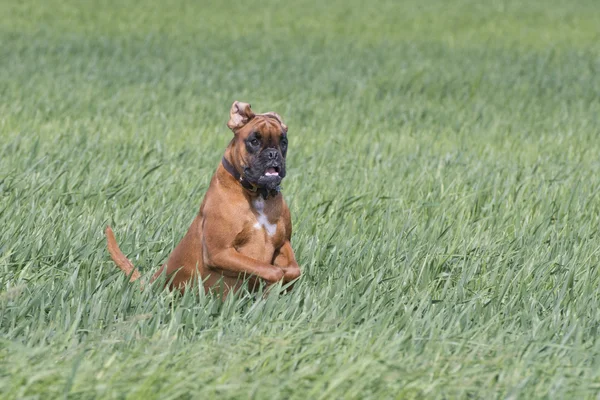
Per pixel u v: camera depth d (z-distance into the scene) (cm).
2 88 2662
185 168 1648
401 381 704
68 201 1320
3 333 816
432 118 2456
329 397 673
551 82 3216
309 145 1939
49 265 979
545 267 1033
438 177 1561
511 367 740
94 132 2009
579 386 713
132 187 1378
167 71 3222
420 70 3297
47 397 667
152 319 837
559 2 6209
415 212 1327
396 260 1057
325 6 5581
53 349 751
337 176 1598
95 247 1060
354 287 937
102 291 896
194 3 5431
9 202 1229
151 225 1177
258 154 864
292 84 2995
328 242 1112
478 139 2147
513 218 1305
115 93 2711
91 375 691
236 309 878
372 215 1292
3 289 928
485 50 4012
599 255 1123
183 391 663
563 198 1430
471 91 2920
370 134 2122
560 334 845
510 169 1700
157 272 988
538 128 2375
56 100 2483
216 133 2070
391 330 809
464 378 721
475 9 5669
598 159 1900
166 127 2116
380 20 5034
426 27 4816
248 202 896
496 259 1094
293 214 1273
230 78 3073
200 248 924
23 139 1830
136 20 4653
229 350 749
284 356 755
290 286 938
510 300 930
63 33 4084
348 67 3372
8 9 4803
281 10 5319
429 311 872
